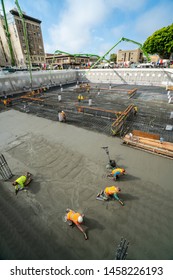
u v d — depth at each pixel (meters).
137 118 14.77
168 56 43.41
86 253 4.65
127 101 20.88
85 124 13.74
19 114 16.69
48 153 9.55
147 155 9.09
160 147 8.93
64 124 13.87
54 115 16.12
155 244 4.83
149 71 32.16
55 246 4.86
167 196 6.40
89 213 5.79
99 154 9.33
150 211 5.82
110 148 9.92
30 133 12.32
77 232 5.20
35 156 9.28
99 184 7.07
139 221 5.49
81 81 42.75
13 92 27.58
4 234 5.26
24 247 4.88
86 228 5.29
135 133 10.44
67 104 20.00
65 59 65.00
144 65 38.59
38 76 32.12
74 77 42.38
